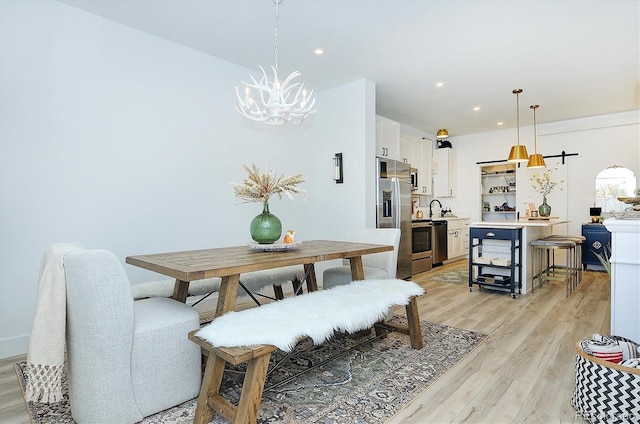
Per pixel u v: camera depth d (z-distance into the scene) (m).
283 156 4.21
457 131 6.95
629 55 3.46
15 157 2.42
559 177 6.10
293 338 1.58
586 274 5.38
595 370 1.61
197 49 3.37
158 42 3.13
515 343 2.60
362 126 4.15
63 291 1.55
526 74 3.96
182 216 3.30
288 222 4.29
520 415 1.69
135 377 1.64
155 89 3.12
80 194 2.70
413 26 2.90
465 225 7.06
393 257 3.04
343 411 1.72
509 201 7.04
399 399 1.83
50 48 2.55
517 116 5.71
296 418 1.66
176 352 1.78
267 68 3.81
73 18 2.66
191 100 3.37
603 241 5.46
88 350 1.53
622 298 1.92
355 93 4.20
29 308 2.49
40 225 2.52
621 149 5.57
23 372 2.17
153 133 3.11
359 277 2.69
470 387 1.96
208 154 3.50
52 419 1.67
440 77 4.08
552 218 5.14
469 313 3.38
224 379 2.04
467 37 3.09
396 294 2.27
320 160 4.58
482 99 4.88
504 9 2.65
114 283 1.56
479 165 7.08
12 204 2.41
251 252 2.37
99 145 2.79
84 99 2.71
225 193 3.63
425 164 6.75
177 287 2.26
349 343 2.63
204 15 2.75
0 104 2.36
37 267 2.51
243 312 1.83
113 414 1.57
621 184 5.56
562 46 3.27
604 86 4.36
